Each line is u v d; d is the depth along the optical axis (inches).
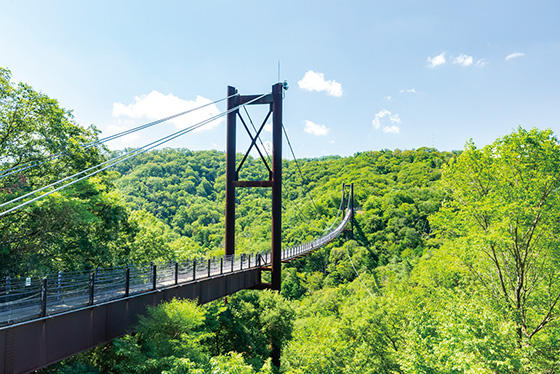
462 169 893.2
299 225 4776.1
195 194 6914.4
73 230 979.3
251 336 1228.5
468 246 862.5
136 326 618.2
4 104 873.5
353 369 989.2
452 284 1245.1
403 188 6077.8
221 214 5964.6
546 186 778.8
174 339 598.2
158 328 603.2
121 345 551.2
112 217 1075.3
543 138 786.2
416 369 628.1
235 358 607.5
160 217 5723.4
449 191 962.7
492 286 916.6
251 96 1485.0
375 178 6683.1
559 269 798.5
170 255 1663.4
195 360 578.6
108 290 618.8
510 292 895.1
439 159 7357.3
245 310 1279.5
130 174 7155.5
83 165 1018.7
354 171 7308.1
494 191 847.7
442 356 611.8
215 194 7052.2
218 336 1124.5
